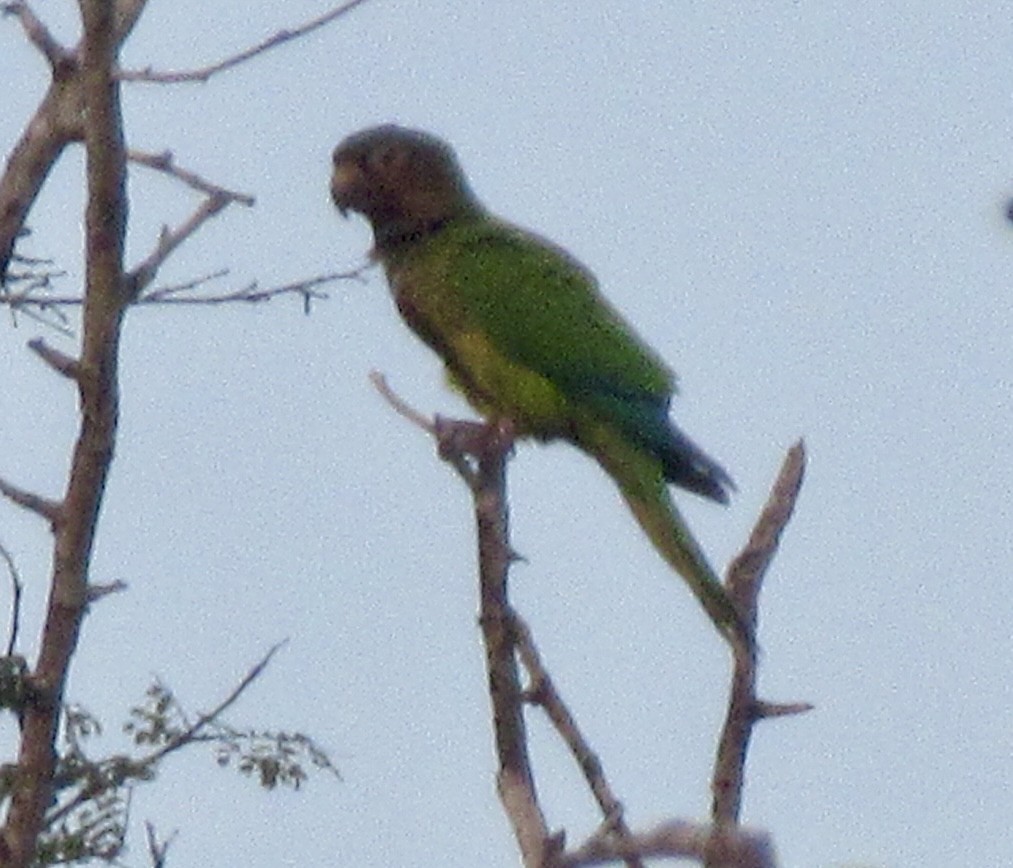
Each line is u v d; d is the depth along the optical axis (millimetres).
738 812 9984
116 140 10758
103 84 10719
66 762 11617
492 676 9969
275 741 11867
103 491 10953
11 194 12297
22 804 10711
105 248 10844
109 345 10859
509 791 9727
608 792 9547
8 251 12242
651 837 6840
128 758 11695
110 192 10789
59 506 10945
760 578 10727
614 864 8227
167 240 11141
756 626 10664
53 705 10844
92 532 10969
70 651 10906
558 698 9828
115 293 10891
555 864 8531
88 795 11602
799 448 10953
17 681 10711
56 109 12383
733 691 10094
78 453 10914
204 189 11406
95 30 10711
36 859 11477
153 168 11469
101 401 10875
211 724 11859
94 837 11609
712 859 6754
